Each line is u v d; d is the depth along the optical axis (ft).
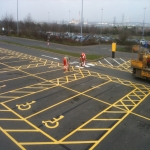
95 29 230.27
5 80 49.06
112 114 33.30
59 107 35.14
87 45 133.90
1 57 77.05
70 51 101.71
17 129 27.66
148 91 45.24
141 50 63.16
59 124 29.43
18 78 51.16
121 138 26.40
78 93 42.32
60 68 63.72
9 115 31.60
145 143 25.50
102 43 147.02
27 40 143.23
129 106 36.81
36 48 102.42
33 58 78.07
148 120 31.68
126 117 32.42
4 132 26.78
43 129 27.91
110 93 43.11
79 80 51.62
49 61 73.72
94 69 64.49
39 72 57.77
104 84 49.16
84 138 26.11
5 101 36.83
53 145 24.44
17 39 146.51
